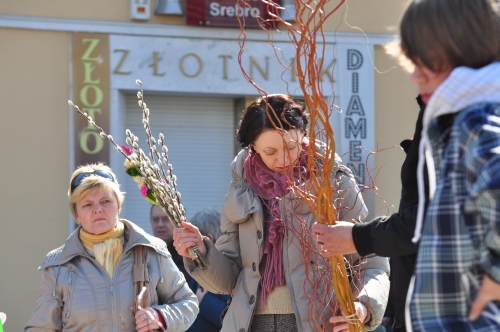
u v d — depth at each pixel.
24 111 9.95
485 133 2.47
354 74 10.56
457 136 2.57
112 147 10.12
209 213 7.30
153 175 4.52
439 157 2.71
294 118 4.22
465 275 2.56
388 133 10.66
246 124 4.38
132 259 5.21
